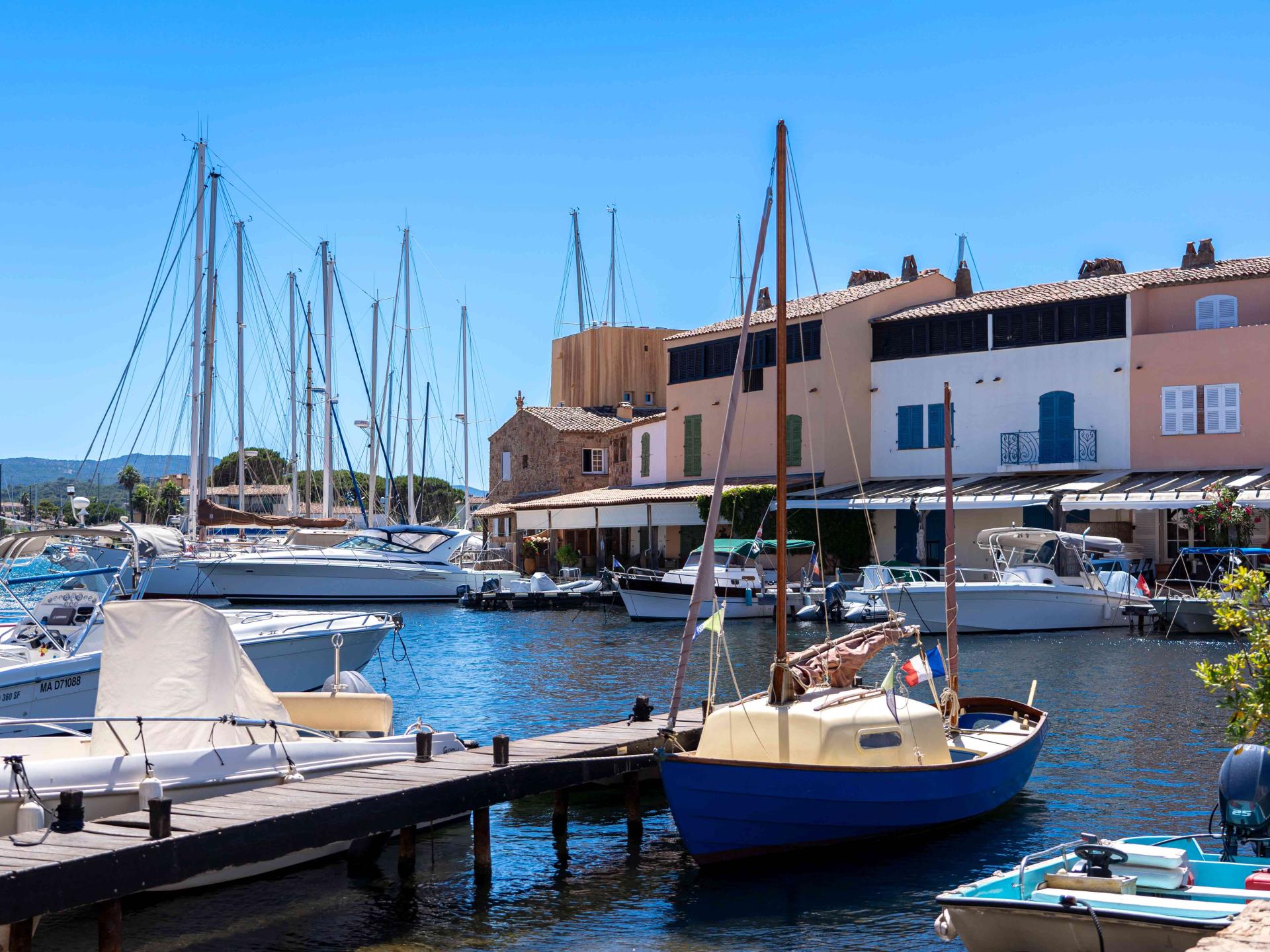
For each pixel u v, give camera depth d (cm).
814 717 1247
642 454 5438
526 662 2911
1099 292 3959
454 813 1200
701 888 1169
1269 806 966
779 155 1362
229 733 1241
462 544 4981
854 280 5294
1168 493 3419
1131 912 790
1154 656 2820
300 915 1111
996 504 3659
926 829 1316
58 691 1688
